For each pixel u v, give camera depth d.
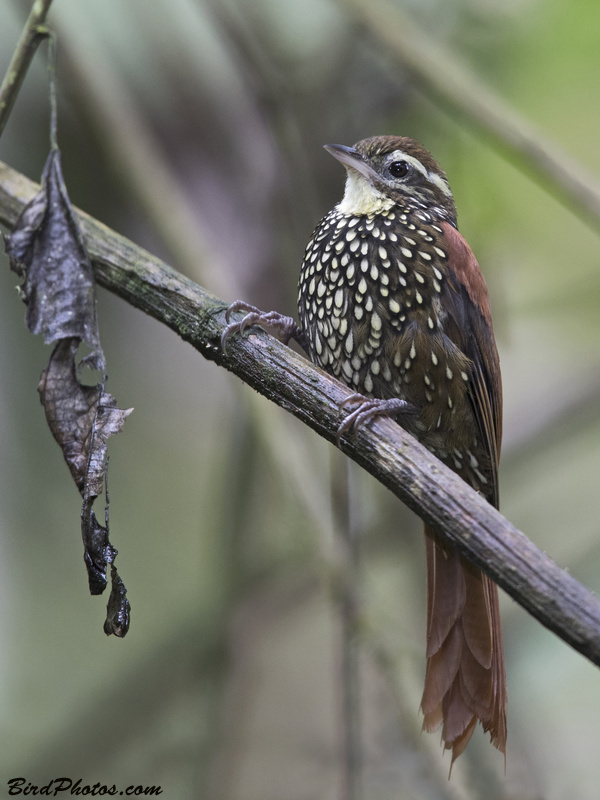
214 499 12.03
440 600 7.47
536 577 4.97
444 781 8.26
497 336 11.82
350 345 8.06
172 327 6.14
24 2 9.91
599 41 11.52
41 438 12.38
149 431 13.17
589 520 12.87
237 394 9.55
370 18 9.15
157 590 12.55
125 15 11.95
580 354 12.64
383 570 12.33
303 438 11.19
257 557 10.95
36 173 11.84
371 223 8.11
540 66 11.77
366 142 8.68
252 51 10.63
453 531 5.28
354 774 8.61
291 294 10.72
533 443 11.92
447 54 9.41
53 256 6.05
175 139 11.67
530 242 12.09
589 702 11.17
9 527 12.21
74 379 5.96
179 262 9.01
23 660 11.88
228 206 11.42
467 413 8.19
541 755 10.33
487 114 8.77
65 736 10.57
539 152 8.63
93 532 5.61
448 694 7.16
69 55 9.73
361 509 11.33
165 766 10.54
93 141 11.23
